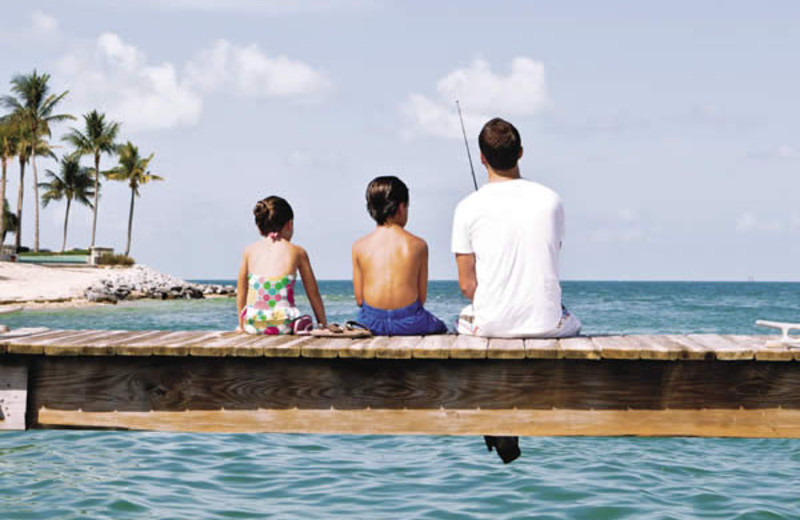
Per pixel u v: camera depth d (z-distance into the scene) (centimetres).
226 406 432
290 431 429
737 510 596
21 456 739
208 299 4478
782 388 414
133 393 435
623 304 5197
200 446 789
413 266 484
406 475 691
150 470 695
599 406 420
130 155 6219
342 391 428
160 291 4250
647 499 624
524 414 421
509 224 446
